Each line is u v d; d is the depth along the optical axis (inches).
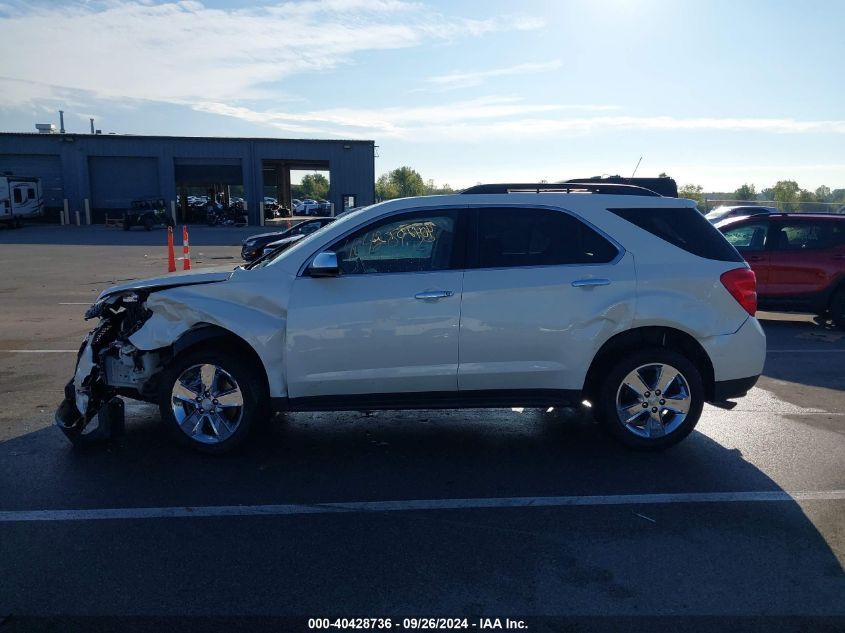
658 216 213.2
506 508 175.5
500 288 201.2
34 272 760.3
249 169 1910.7
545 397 207.6
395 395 205.5
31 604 131.9
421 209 207.6
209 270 231.3
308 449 218.2
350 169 1947.6
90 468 201.0
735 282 209.9
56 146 1854.1
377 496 182.9
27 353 352.5
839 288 429.4
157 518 169.0
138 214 1681.8
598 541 157.9
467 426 242.1
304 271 203.5
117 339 218.8
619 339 209.0
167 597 134.7
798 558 150.6
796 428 239.6
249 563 147.8
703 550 153.9
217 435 208.5
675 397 211.2
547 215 209.0
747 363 211.0
